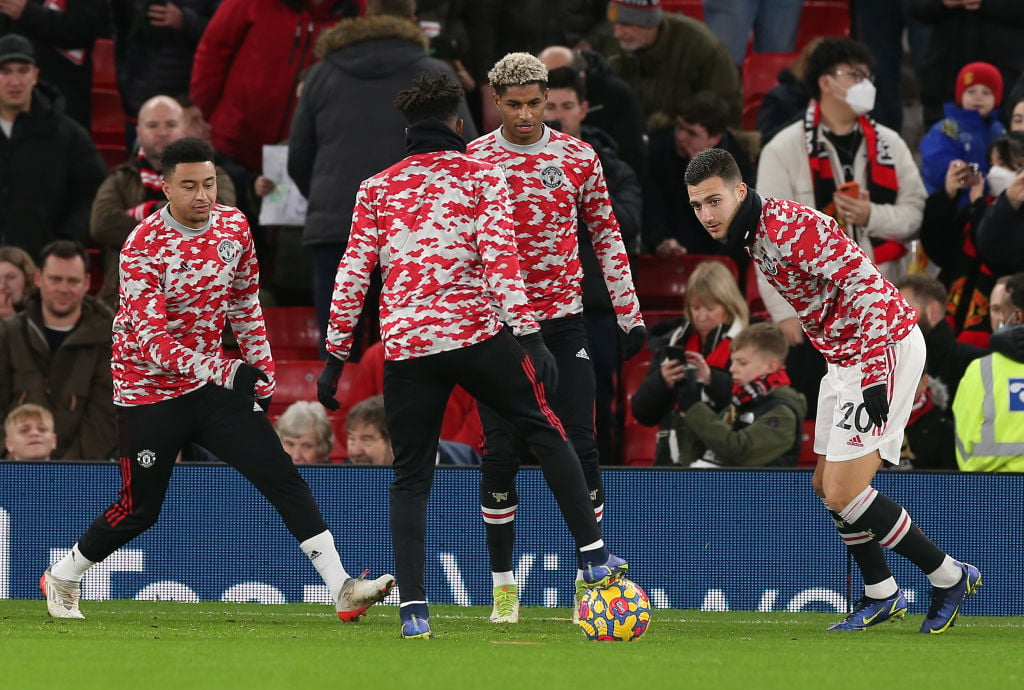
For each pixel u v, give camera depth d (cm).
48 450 2823
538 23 3841
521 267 2241
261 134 3731
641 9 3728
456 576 2652
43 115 3619
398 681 1533
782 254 2080
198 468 2677
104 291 3406
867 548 2289
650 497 2644
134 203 3403
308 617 2411
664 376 2778
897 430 2138
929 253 3259
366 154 3122
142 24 4012
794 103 3684
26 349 3053
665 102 3878
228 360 2162
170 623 2264
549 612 2550
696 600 2634
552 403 2264
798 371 3191
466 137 3011
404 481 1994
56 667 1645
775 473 2627
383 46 3138
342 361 2009
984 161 3516
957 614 2369
